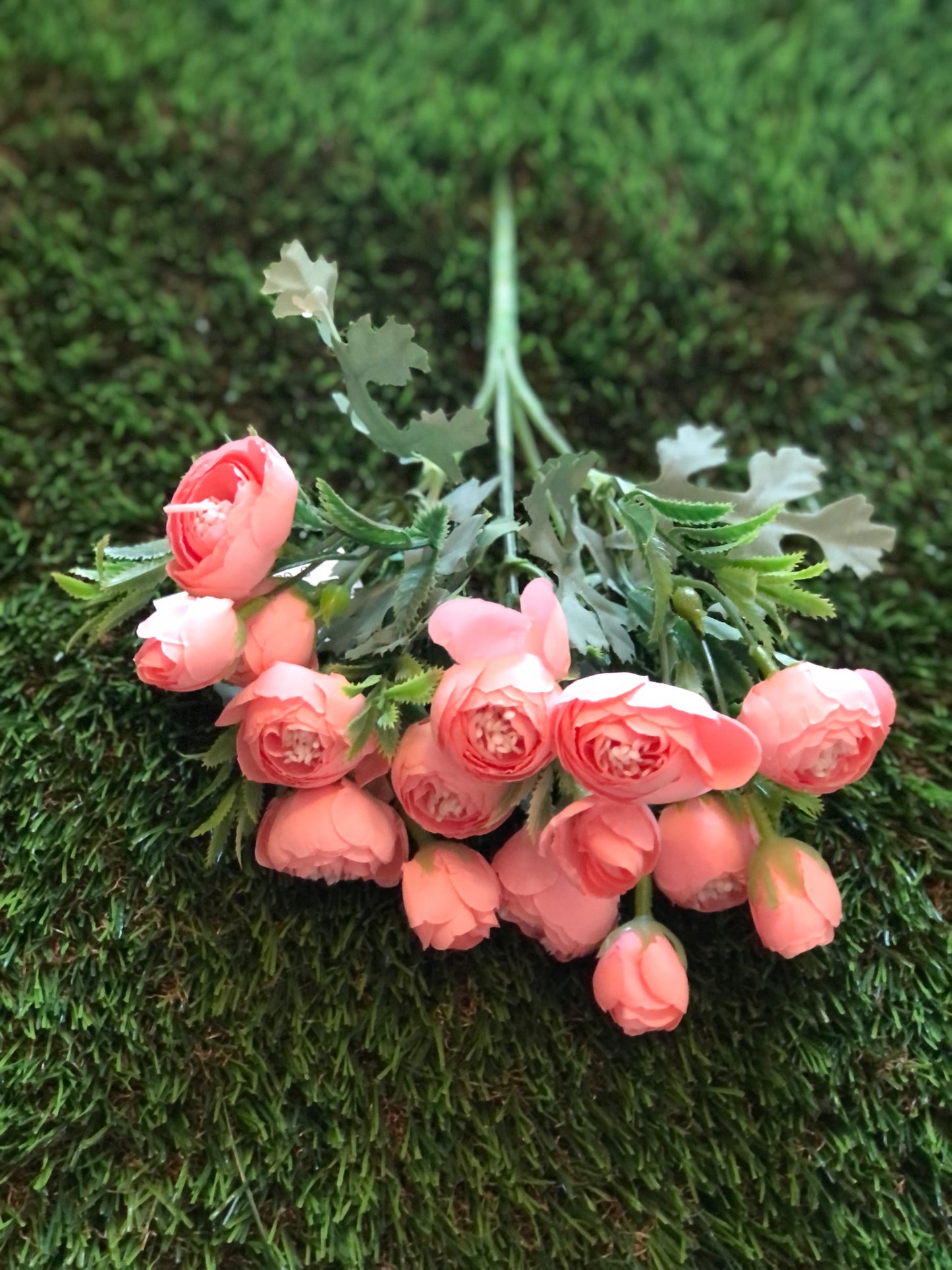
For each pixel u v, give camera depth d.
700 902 0.32
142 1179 0.31
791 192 0.51
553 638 0.27
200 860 0.34
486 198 0.50
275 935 0.33
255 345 0.45
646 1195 0.32
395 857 0.31
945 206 0.51
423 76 0.53
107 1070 0.32
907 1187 0.33
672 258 0.49
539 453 0.45
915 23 0.57
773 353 0.47
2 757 0.35
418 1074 0.33
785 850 0.30
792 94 0.54
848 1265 0.32
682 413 0.46
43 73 0.50
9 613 0.38
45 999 0.32
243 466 0.28
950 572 0.43
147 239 0.47
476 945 0.34
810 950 0.35
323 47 0.53
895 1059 0.34
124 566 0.31
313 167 0.50
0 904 0.33
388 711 0.28
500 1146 0.32
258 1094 0.32
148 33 0.52
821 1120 0.33
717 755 0.26
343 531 0.30
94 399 0.44
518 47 0.55
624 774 0.26
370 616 0.32
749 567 0.29
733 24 0.56
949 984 0.35
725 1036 0.34
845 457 0.46
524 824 0.32
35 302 0.45
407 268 0.48
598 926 0.30
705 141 0.52
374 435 0.32
